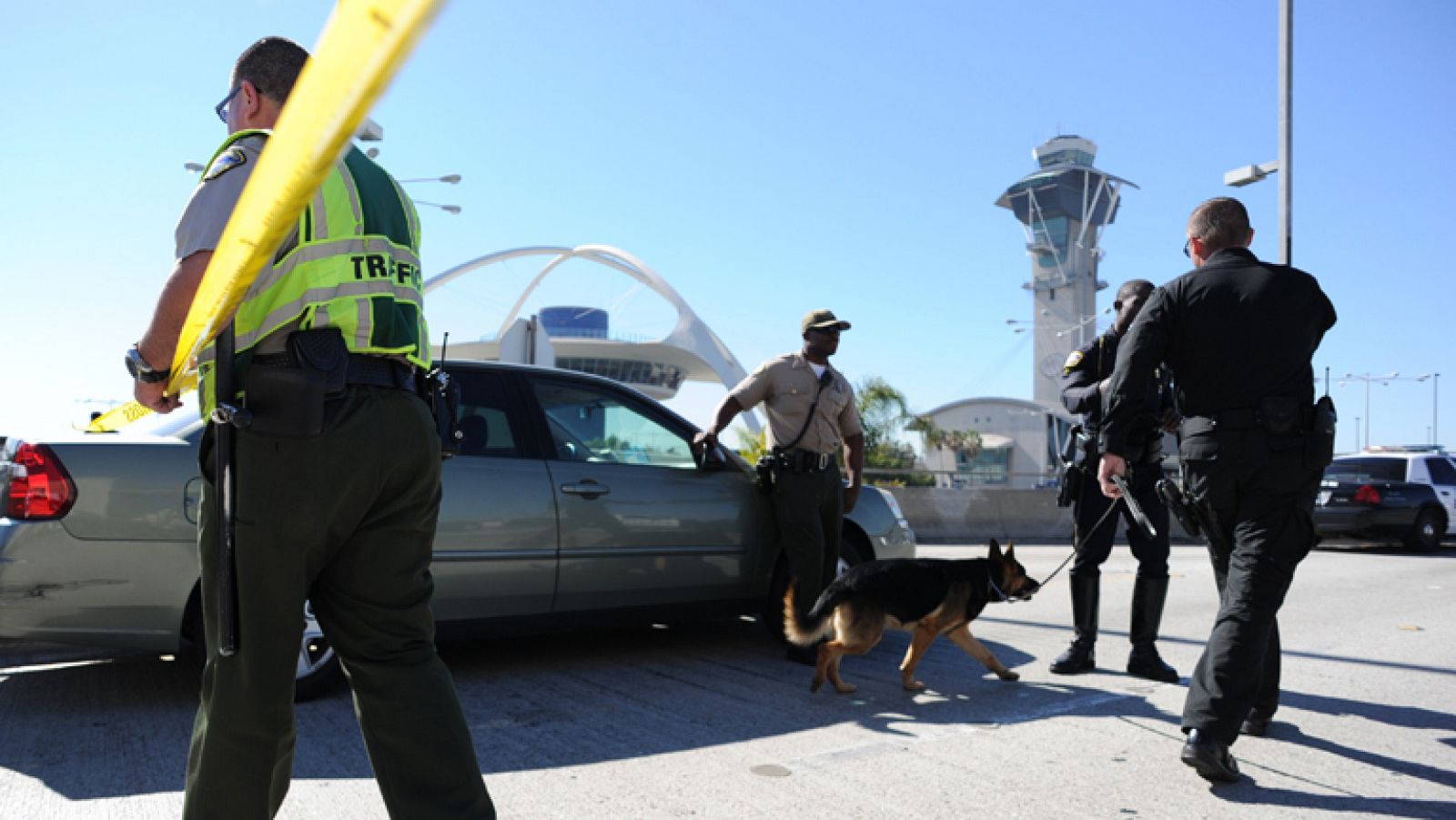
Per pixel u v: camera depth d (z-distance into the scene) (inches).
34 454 148.3
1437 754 138.7
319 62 36.4
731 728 150.6
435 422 76.8
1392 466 581.0
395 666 71.4
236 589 65.9
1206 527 138.3
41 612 145.3
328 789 118.8
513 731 147.4
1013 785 124.2
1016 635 241.3
